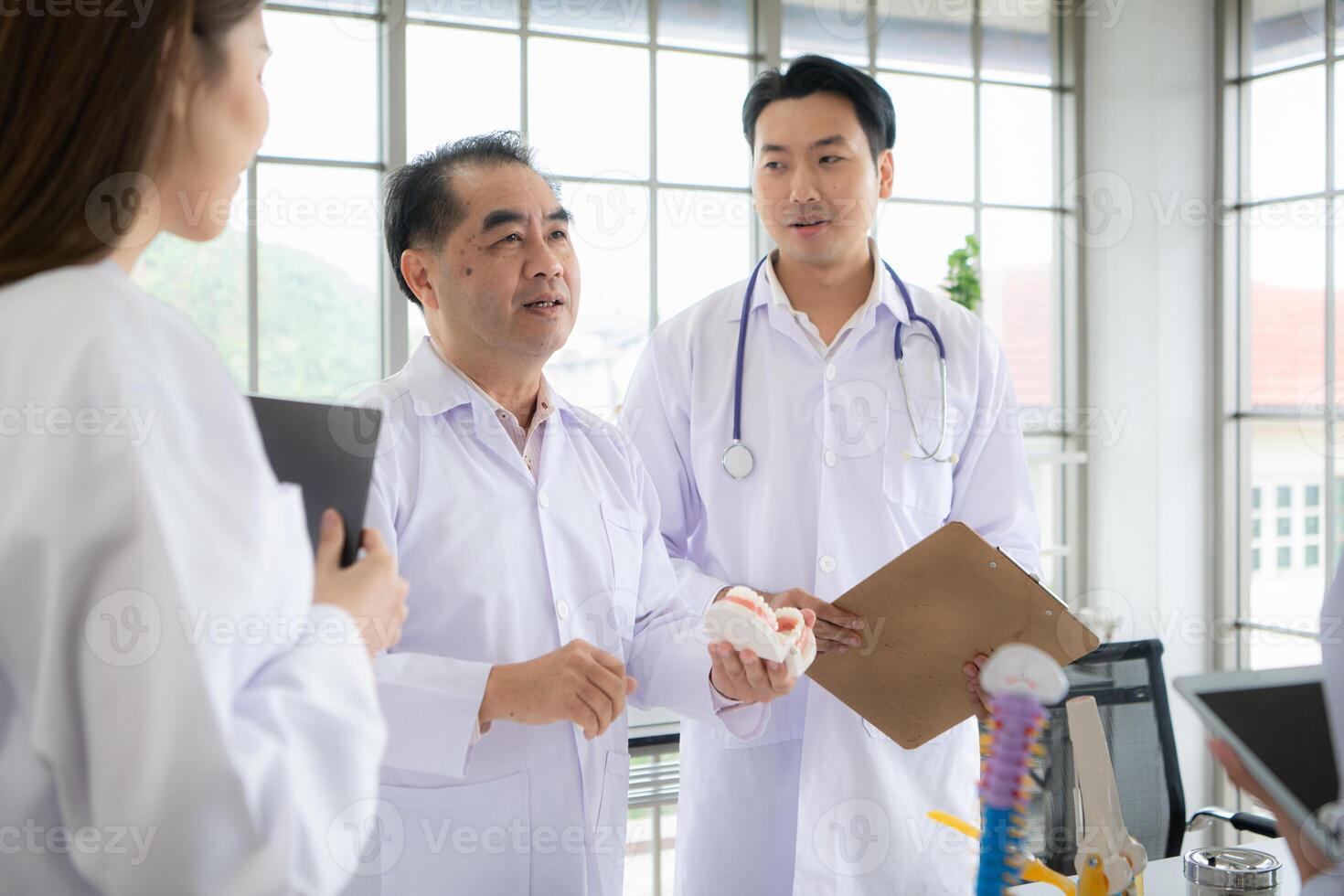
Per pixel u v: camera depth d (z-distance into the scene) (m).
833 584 1.60
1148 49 2.89
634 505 1.46
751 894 1.62
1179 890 1.16
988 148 3.08
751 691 1.27
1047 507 3.19
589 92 2.63
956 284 3.00
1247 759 0.85
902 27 2.95
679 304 2.73
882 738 1.57
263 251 2.37
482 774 1.24
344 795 0.65
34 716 0.58
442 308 1.32
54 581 0.56
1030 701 0.84
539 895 1.26
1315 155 2.78
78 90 0.63
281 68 2.36
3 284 0.63
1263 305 2.92
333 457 0.82
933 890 1.59
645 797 2.41
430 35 2.48
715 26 2.75
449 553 1.25
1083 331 3.16
